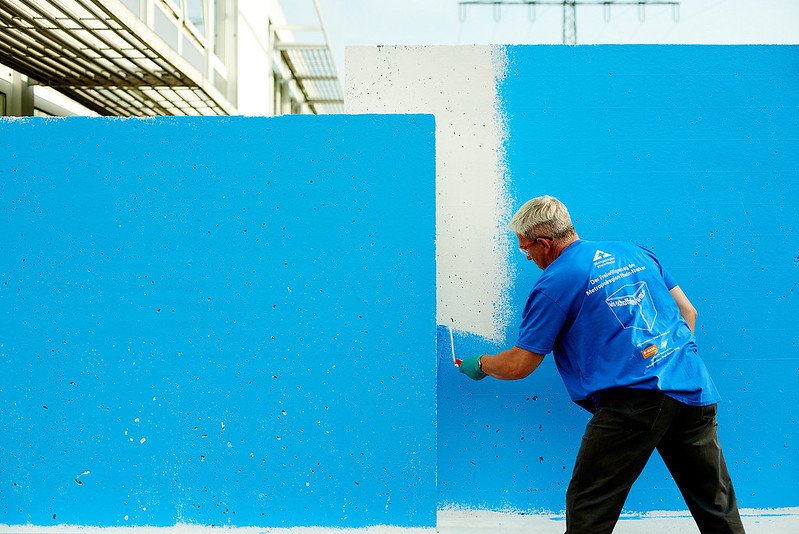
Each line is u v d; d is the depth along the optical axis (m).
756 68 2.17
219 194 1.90
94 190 1.90
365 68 2.21
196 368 1.88
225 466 1.88
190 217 1.90
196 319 1.89
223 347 1.89
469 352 2.16
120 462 1.88
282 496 1.87
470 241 2.17
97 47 4.21
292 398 1.88
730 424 2.12
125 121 1.90
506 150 2.18
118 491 1.87
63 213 1.90
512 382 2.13
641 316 1.49
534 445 2.12
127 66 4.71
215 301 1.89
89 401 1.88
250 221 1.90
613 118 2.17
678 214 2.15
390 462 1.86
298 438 1.88
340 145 1.90
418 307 1.88
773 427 2.11
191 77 5.05
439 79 2.20
